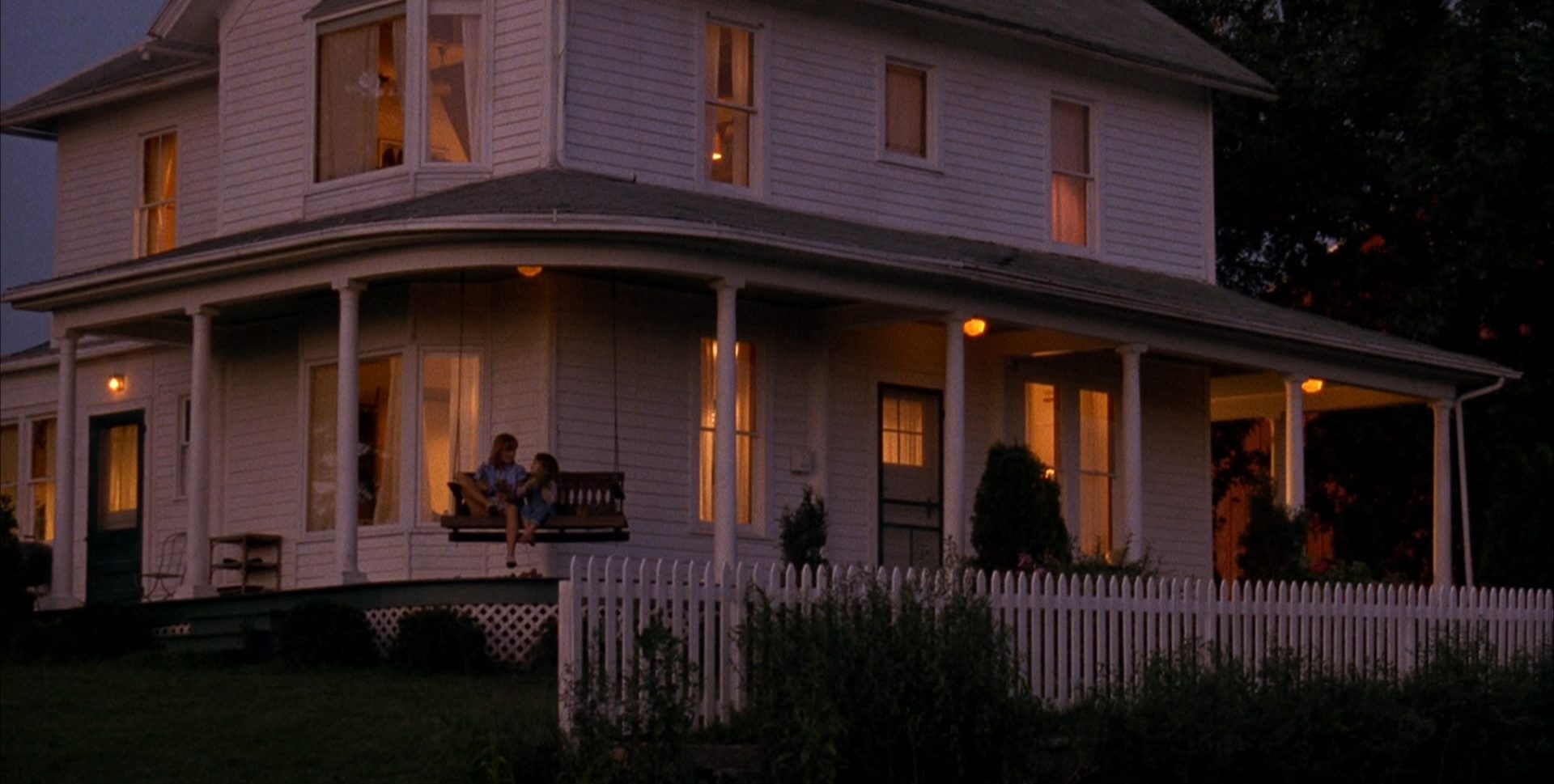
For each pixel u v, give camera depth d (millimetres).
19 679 18391
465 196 21625
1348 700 16422
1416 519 35594
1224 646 16953
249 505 24844
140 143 28172
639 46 23406
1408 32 34625
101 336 25766
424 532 22781
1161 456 28141
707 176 23953
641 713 13695
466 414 22922
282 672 19609
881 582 14875
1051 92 27391
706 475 23578
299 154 24609
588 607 13820
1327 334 26547
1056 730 15438
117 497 27781
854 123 25266
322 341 24078
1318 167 35188
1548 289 33656
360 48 23875
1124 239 28016
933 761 14062
